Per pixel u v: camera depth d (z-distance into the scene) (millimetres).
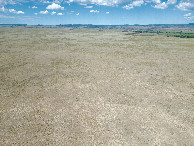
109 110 18922
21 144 13641
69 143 13828
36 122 16594
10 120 16828
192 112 18797
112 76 29766
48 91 23391
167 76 30344
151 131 15484
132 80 28031
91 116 17719
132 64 37719
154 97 22219
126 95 22625
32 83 26000
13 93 22547
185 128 16000
